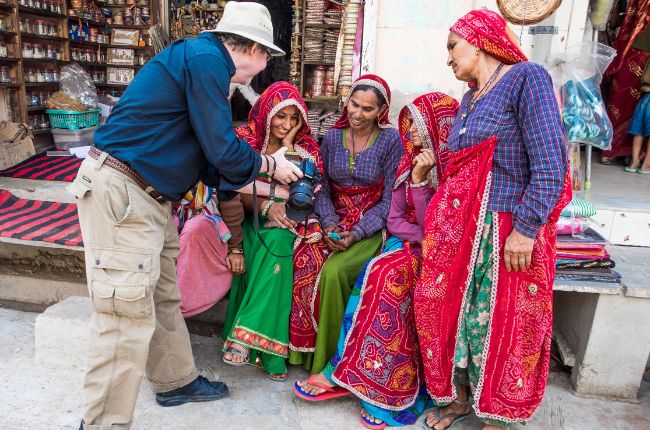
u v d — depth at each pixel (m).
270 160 2.01
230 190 1.92
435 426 2.13
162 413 2.14
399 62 3.50
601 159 4.92
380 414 2.13
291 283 2.38
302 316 2.38
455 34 1.88
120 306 1.71
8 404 2.13
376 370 2.12
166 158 1.76
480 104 1.85
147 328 1.76
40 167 4.31
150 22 6.73
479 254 1.92
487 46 1.82
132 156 1.70
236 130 2.57
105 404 1.77
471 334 1.99
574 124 2.81
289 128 2.49
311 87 5.46
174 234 2.09
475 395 1.99
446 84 3.51
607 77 4.78
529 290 1.88
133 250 1.71
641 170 4.35
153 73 1.72
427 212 2.08
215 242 2.38
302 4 5.29
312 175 2.26
